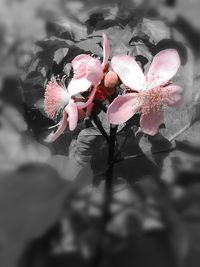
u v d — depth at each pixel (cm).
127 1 27
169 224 14
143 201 15
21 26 29
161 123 19
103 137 20
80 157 20
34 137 24
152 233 14
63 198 12
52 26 29
